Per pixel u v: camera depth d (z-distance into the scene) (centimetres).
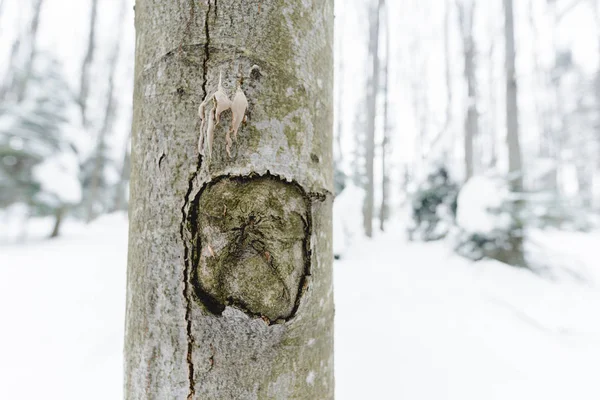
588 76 1884
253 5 60
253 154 57
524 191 554
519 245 530
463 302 346
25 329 291
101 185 1366
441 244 762
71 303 354
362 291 404
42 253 654
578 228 742
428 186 848
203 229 56
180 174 58
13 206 864
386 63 1255
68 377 221
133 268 63
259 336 55
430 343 254
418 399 193
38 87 1002
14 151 820
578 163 1891
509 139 679
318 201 64
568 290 417
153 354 57
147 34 65
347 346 249
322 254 64
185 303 56
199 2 60
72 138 902
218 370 54
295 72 62
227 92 57
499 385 206
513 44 689
